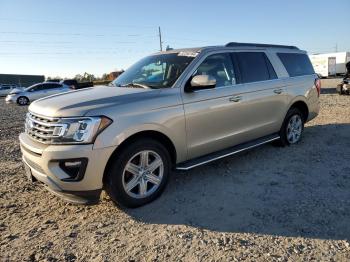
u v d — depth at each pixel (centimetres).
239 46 594
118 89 480
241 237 361
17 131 1095
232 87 543
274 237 359
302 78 699
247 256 327
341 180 505
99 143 390
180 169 475
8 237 379
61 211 439
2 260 336
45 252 348
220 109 517
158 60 546
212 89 512
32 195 494
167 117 450
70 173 391
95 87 530
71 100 430
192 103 480
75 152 383
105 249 349
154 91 458
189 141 482
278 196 457
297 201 439
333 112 1134
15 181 553
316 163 584
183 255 333
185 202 449
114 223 402
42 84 2669
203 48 536
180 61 515
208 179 526
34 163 412
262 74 612
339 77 5331
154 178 448
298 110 695
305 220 390
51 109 409
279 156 627
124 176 417
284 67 666
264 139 618
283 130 667
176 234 372
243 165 584
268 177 527
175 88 471
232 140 548
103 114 398
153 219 409
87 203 402
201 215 413
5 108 2217
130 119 414
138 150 423
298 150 662
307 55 746
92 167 389
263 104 596
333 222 384
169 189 492
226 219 401
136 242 360
